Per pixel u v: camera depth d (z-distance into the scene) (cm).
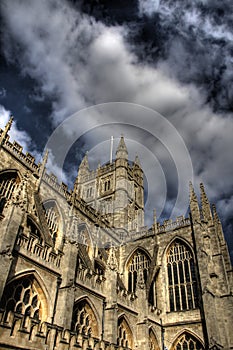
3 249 2748
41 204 4369
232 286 5244
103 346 3375
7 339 2305
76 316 3634
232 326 4500
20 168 4412
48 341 2705
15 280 2956
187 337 4897
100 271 5403
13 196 3206
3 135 4253
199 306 5003
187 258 5700
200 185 6538
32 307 3108
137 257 6378
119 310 4294
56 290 3369
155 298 5559
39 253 3356
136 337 4475
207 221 5819
